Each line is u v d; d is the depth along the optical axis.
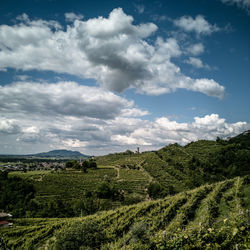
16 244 29.44
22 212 57.56
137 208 28.58
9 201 65.38
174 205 25.72
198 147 126.56
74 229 19.48
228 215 17.86
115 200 69.69
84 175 101.31
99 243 19.23
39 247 27.14
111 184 83.69
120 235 23.02
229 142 120.00
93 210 61.00
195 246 8.87
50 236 29.81
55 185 83.56
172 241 9.80
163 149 145.62
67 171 110.19
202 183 70.38
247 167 74.25
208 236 9.30
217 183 32.50
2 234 32.59
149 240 11.64
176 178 88.69
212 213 19.61
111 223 27.20
